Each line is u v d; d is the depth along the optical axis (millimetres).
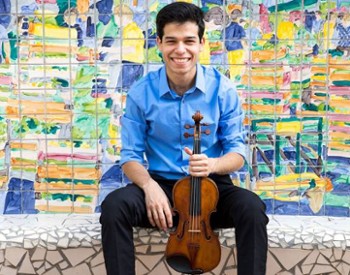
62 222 2875
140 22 2943
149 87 2615
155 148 2668
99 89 2988
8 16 2918
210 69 2668
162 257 2674
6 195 3039
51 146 3020
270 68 2979
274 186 3059
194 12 2441
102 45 2955
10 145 3010
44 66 2959
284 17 2945
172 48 2443
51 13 2924
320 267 2709
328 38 2957
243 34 2953
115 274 2256
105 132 3020
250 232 2279
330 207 3055
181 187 2359
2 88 2963
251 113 3012
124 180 3053
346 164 3039
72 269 2715
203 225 2326
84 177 3047
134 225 2422
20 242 2680
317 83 2988
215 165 2467
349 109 3002
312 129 3020
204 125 2449
